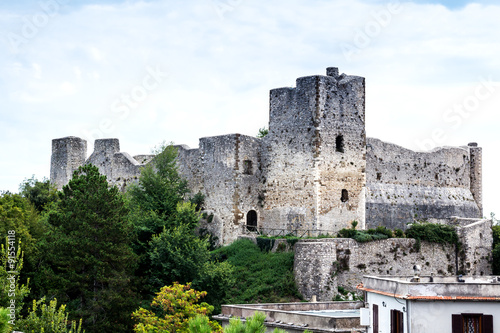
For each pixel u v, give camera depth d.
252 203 75.62
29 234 69.75
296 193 72.44
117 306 62.81
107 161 89.25
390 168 79.25
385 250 68.50
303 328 46.03
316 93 71.62
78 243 65.25
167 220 73.50
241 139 75.19
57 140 94.62
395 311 39.75
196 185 78.88
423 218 80.31
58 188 93.94
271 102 75.81
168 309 55.38
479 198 88.25
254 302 64.56
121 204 70.50
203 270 66.75
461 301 37.94
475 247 72.94
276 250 69.25
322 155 71.38
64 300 63.84
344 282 65.88
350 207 72.88
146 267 70.62
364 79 75.25
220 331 41.81
